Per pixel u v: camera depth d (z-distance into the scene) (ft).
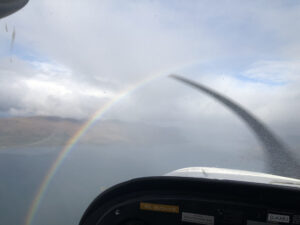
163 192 7.23
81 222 7.67
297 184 10.32
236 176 11.66
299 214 6.29
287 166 17.37
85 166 26.25
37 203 17.03
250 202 6.63
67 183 20.80
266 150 20.75
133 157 30.76
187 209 6.93
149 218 7.16
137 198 7.27
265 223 6.48
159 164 27.02
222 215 6.71
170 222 7.04
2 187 19.52
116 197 7.54
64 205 16.93
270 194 6.55
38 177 21.86
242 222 6.59
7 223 14.46
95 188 19.72
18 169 24.08
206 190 6.97
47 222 14.61
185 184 7.08
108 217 7.39
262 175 11.98
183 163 26.84
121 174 23.44
